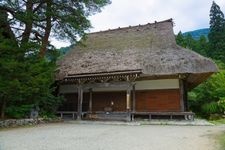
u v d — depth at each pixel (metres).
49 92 15.82
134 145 7.26
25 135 9.50
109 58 19.55
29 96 14.00
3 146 7.16
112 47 21.34
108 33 23.91
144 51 18.97
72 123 15.35
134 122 15.23
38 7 16.80
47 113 16.95
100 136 9.20
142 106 17.88
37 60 13.95
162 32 20.80
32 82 12.61
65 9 17.41
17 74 12.04
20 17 14.54
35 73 13.23
